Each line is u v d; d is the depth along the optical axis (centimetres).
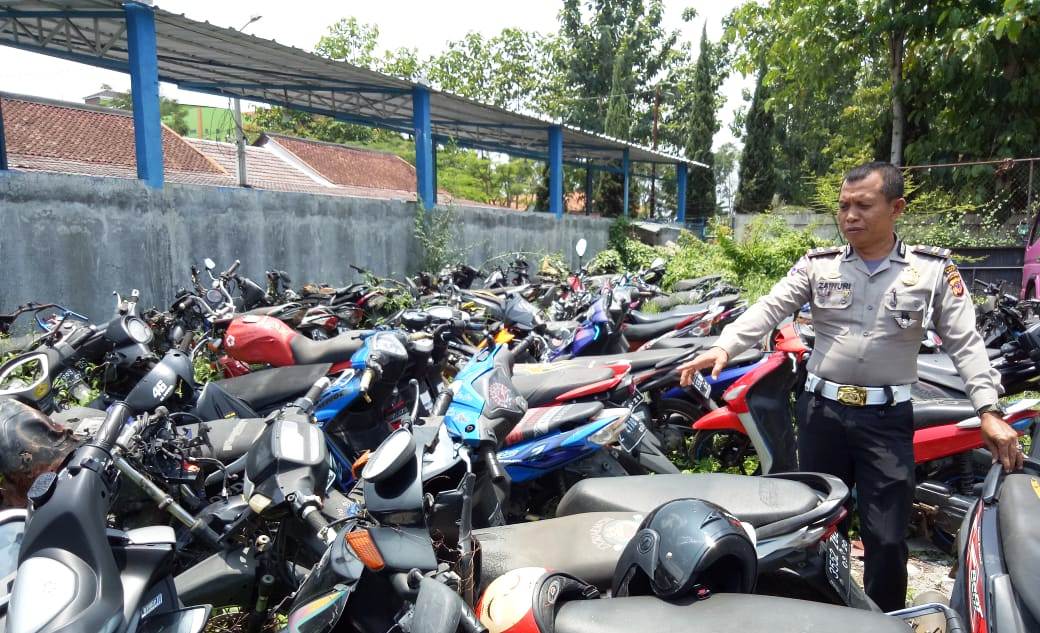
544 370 459
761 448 421
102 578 186
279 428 258
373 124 1681
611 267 1633
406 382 432
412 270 1137
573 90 3888
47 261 644
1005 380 453
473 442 287
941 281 275
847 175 289
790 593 254
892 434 284
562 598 204
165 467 304
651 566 194
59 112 2177
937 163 1415
